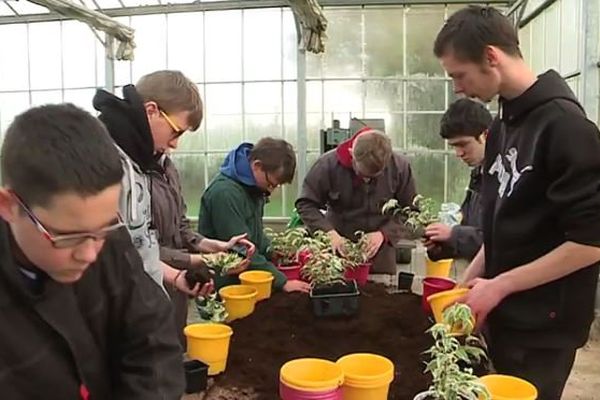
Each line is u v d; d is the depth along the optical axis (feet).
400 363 4.96
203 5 24.04
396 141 23.94
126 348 3.15
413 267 12.49
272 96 24.39
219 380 4.80
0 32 25.75
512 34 4.42
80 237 2.48
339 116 24.06
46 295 2.78
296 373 4.09
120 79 25.22
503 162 4.69
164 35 24.75
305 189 9.21
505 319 4.61
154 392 3.04
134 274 3.15
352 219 9.08
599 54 15.84
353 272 7.68
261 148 7.72
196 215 25.04
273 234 8.80
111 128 4.74
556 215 4.27
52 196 2.37
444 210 8.53
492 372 4.92
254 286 6.73
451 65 4.54
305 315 6.13
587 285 4.42
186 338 5.30
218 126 24.79
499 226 4.63
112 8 24.57
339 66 23.85
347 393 4.03
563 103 4.22
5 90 26.00
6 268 2.70
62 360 2.89
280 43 24.07
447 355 3.79
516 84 4.42
